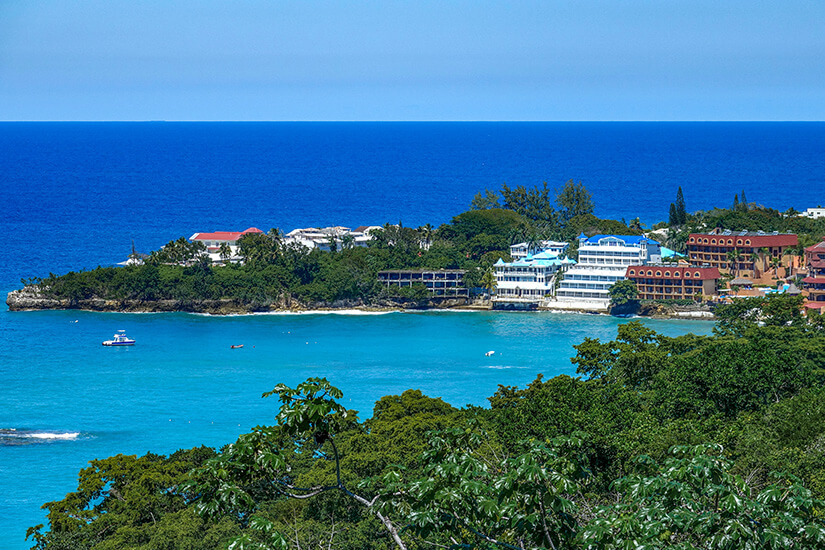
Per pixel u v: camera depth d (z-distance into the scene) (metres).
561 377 150.25
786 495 45.22
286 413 46.28
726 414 136.25
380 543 99.19
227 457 47.06
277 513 109.56
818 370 188.25
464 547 46.88
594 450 98.25
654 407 137.00
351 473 116.50
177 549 101.12
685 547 42.72
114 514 117.62
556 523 45.44
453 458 49.34
